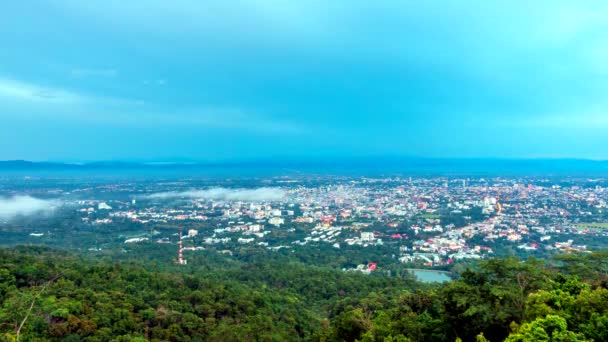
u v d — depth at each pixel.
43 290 48.38
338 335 37.88
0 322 41.09
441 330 32.09
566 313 22.95
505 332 28.75
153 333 46.03
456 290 30.78
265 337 46.31
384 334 32.62
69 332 42.34
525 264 30.34
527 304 25.36
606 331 20.78
